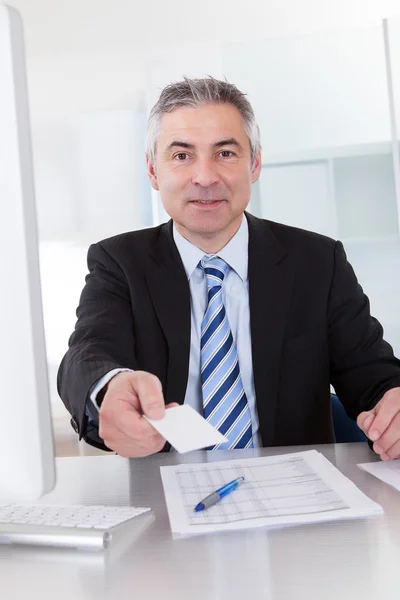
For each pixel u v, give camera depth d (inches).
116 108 156.6
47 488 31.9
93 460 54.7
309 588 29.1
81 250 153.3
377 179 146.1
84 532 35.0
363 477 45.8
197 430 37.4
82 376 51.3
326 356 70.5
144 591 29.6
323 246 74.5
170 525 37.7
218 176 67.9
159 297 69.4
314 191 147.9
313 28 155.3
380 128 145.6
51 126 155.6
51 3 155.6
